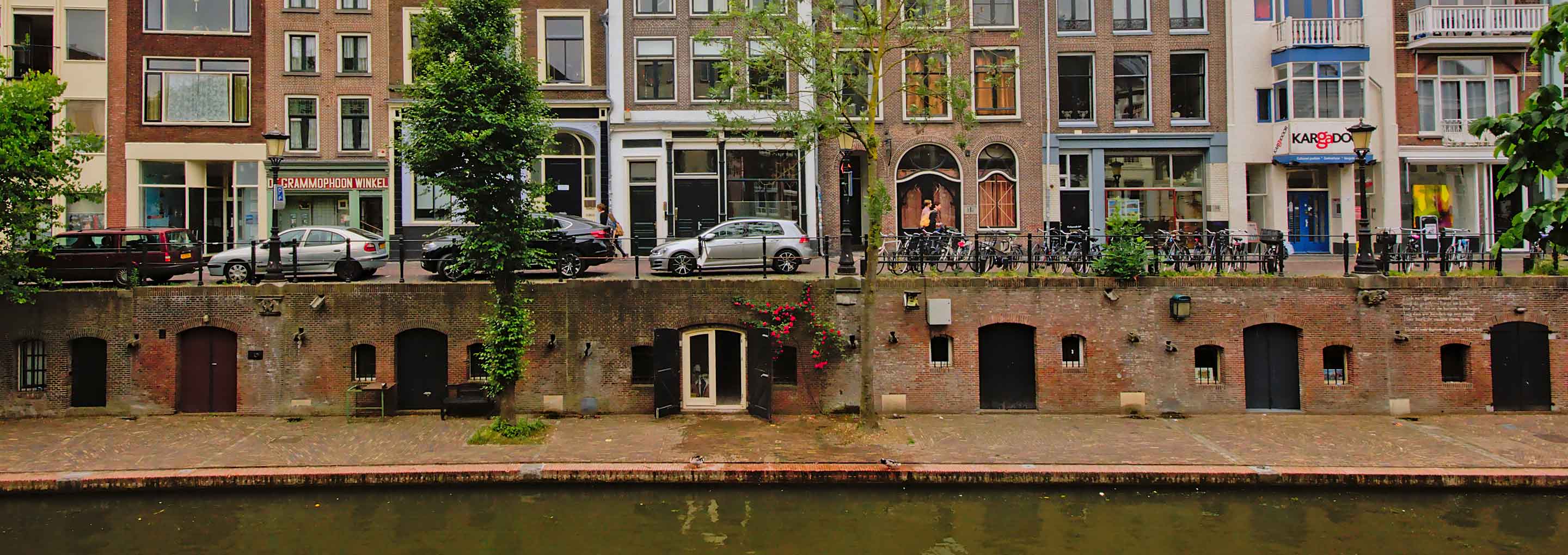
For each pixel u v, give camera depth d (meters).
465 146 13.95
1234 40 26.25
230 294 17.12
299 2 26.91
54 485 13.01
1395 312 16.72
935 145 26.73
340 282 18.67
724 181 26.45
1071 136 26.55
